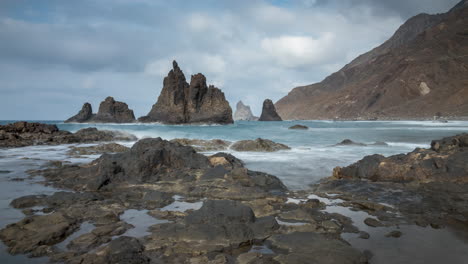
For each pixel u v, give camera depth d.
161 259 3.77
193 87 71.75
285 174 10.23
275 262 3.64
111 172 8.55
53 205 6.33
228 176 8.77
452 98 127.94
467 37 177.50
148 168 9.09
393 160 9.21
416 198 6.66
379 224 5.07
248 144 17.28
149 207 6.23
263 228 4.75
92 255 3.75
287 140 24.58
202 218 4.98
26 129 25.25
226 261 3.71
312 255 3.75
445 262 3.66
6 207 6.12
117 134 27.80
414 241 4.34
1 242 4.27
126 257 3.69
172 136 28.67
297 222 5.21
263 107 137.00
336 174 9.70
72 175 9.14
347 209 6.04
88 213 5.56
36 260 3.70
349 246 4.04
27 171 10.18
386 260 3.73
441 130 38.34
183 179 8.74
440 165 8.23
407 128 44.50
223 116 72.50
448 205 6.11
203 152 16.36
